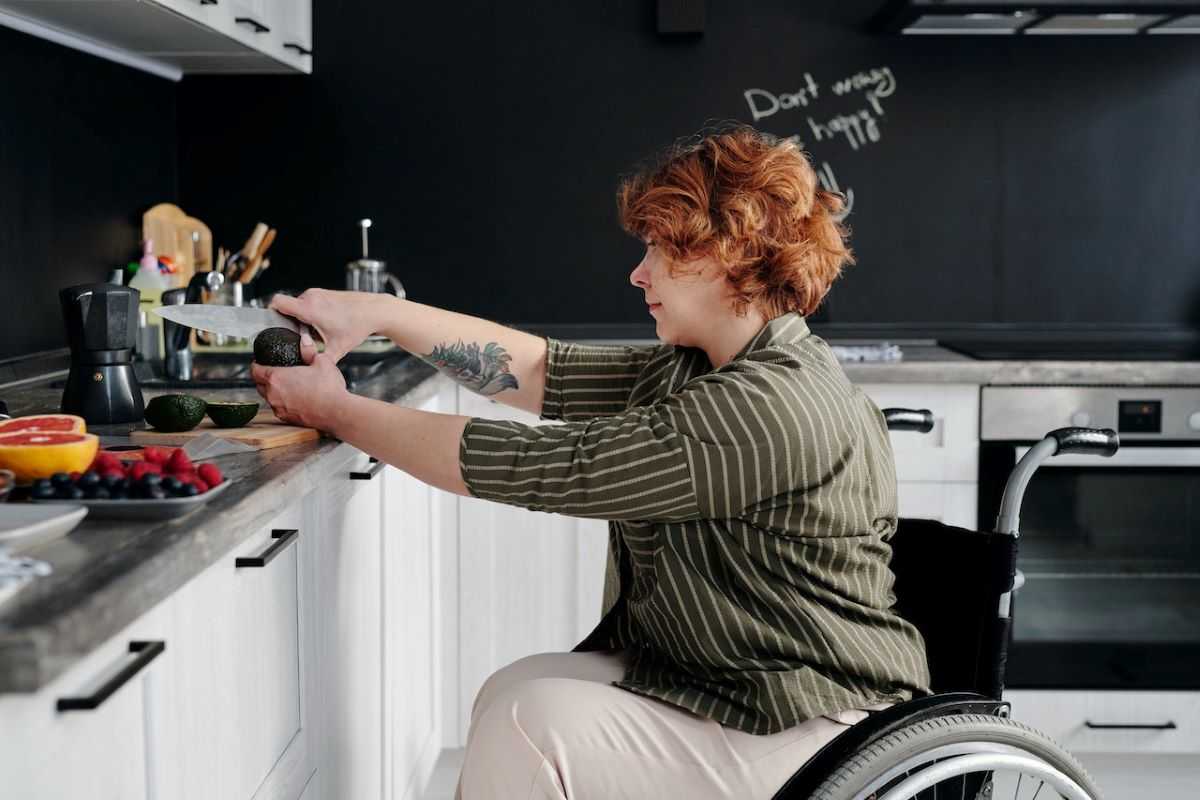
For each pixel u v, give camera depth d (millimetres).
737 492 1316
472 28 3219
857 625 1395
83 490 1100
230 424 1558
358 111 3236
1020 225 3273
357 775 1878
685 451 1307
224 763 1285
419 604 2395
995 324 3301
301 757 1578
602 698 1354
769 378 1345
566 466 1325
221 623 1271
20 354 2322
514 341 1726
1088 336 3287
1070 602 2754
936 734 1276
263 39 2785
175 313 1598
